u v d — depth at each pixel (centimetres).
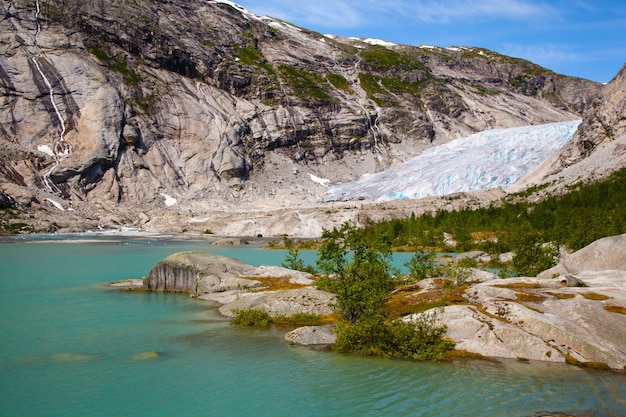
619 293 2578
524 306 2358
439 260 6066
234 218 12100
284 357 2114
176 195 14150
